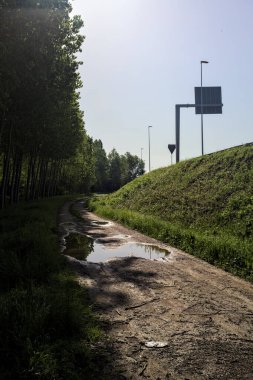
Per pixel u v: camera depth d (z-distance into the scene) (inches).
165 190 970.1
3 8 628.1
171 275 348.2
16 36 678.5
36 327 186.1
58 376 155.4
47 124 1122.7
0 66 671.1
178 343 200.7
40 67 769.6
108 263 398.0
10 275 289.7
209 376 167.3
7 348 168.1
